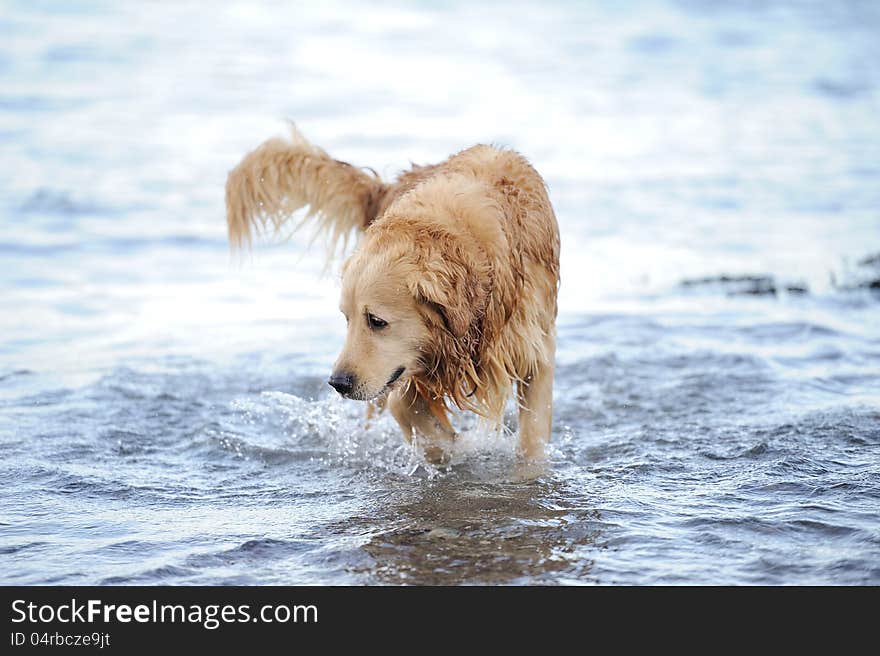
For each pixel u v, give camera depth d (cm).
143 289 1548
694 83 3444
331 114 2883
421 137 2566
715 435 976
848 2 5475
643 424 1023
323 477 912
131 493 860
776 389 1104
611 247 1789
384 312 803
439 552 738
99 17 4659
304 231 1938
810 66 3709
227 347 1289
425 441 928
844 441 941
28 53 3719
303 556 736
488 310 826
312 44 4194
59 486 870
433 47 4175
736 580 684
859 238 1794
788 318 1395
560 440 990
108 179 2195
